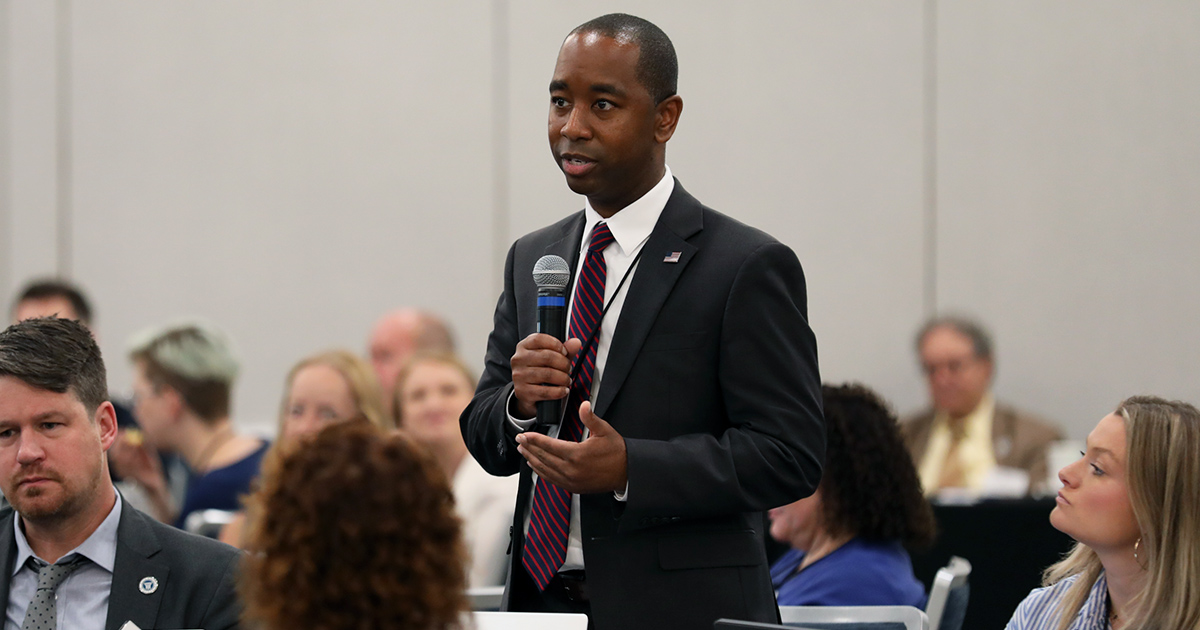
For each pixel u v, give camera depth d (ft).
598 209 22.44
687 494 19.85
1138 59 65.31
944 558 34.53
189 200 70.33
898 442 28.32
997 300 65.57
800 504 28.43
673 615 20.51
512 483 38.60
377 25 70.13
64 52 70.85
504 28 69.46
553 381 20.16
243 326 69.82
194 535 22.84
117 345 70.03
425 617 13.35
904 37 66.74
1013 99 65.92
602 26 21.59
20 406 21.22
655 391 21.04
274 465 14.05
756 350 20.98
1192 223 64.75
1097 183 65.31
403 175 69.77
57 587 22.08
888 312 66.18
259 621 13.60
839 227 66.69
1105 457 21.15
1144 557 21.04
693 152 67.51
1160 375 64.64
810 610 25.22
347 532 13.14
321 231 69.87
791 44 67.31
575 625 17.01
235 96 70.54
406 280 69.56
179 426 45.21
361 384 38.47
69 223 70.38
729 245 21.65
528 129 69.15
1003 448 55.93
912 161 66.44
